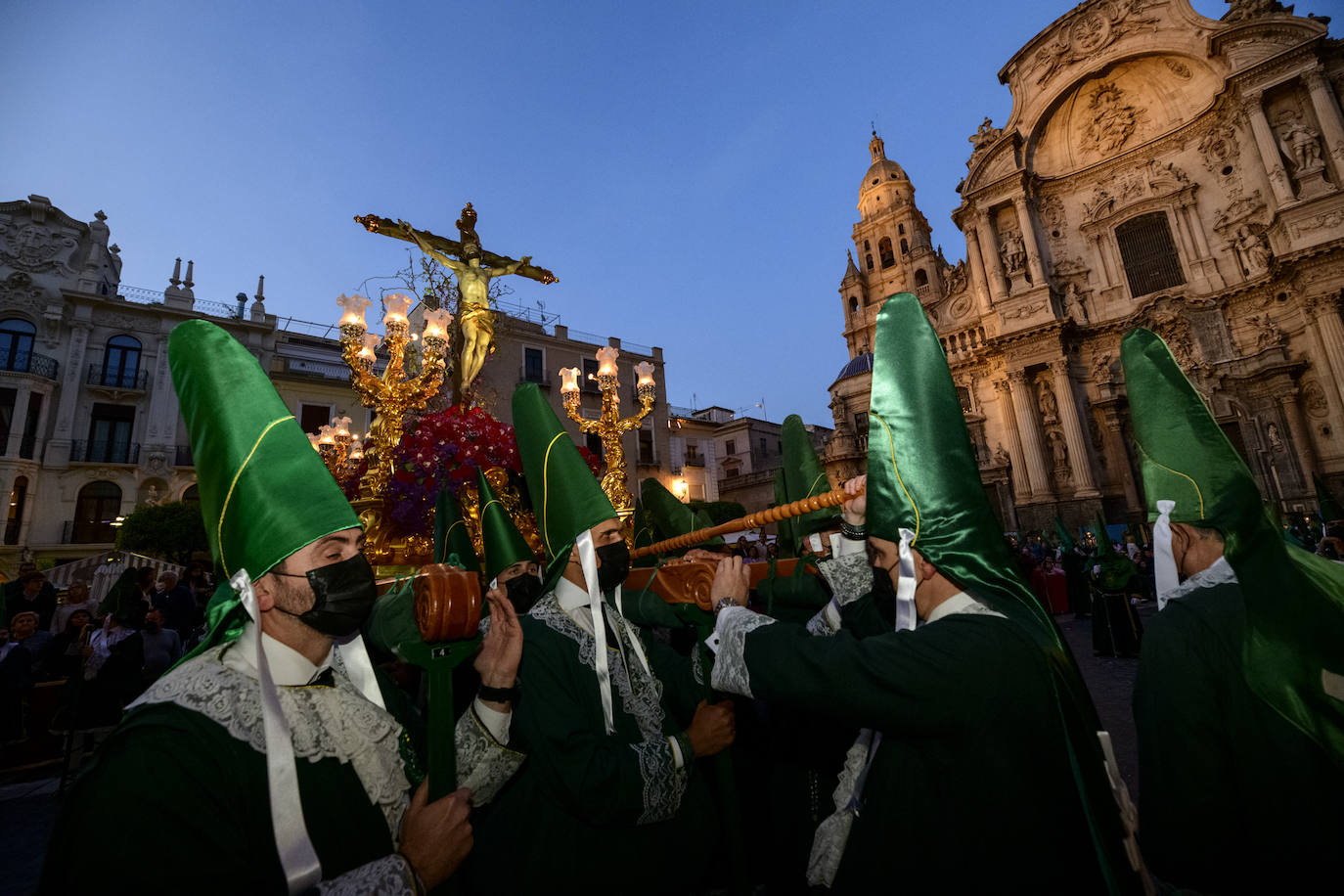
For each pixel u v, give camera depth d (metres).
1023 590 1.31
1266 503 1.44
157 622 5.99
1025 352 24.27
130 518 17.64
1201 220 22.55
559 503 1.88
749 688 1.33
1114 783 1.18
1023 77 26.47
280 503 1.17
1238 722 1.38
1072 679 1.21
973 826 1.14
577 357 26.44
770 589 2.79
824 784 1.93
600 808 1.45
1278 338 20.02
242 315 23.17
